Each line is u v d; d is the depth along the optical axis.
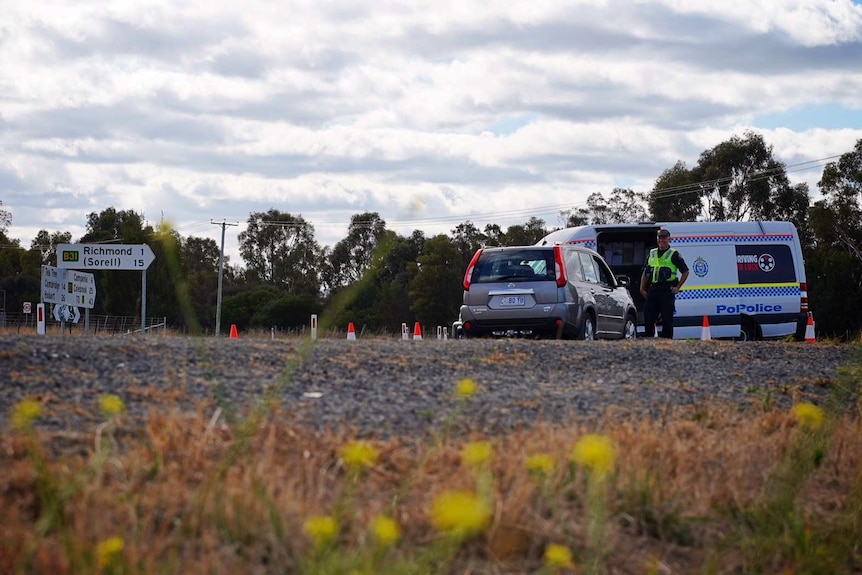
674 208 78.44
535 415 6.72
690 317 25.62
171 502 4.26
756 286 26.09
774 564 4.83
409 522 4.38
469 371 8.66
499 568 4.29
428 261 72.62
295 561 3.93
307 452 5.09
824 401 8.53
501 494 4.75
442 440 5.62
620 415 7.02
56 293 24.89
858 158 69.81
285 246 85.56
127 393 6.27
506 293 16.36
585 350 10.87
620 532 4.82
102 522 3.95
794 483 5.33
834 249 71.25
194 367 7.43
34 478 4.27
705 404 7.69
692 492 5.36
